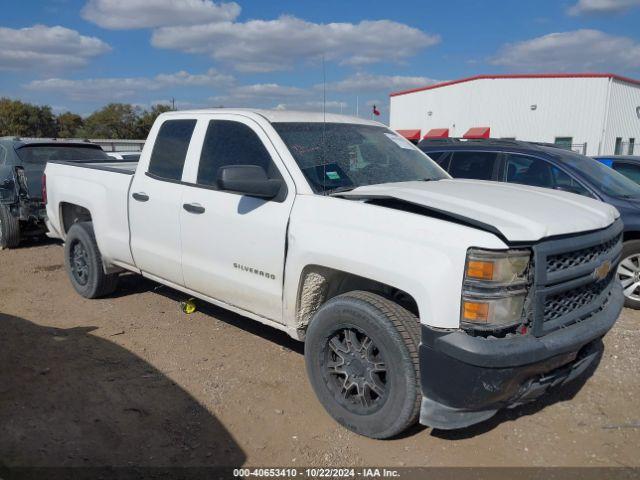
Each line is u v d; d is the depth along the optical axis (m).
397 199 3.33
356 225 3.29
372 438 3.37
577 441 3.41
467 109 38.97
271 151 3.94
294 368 4.30
